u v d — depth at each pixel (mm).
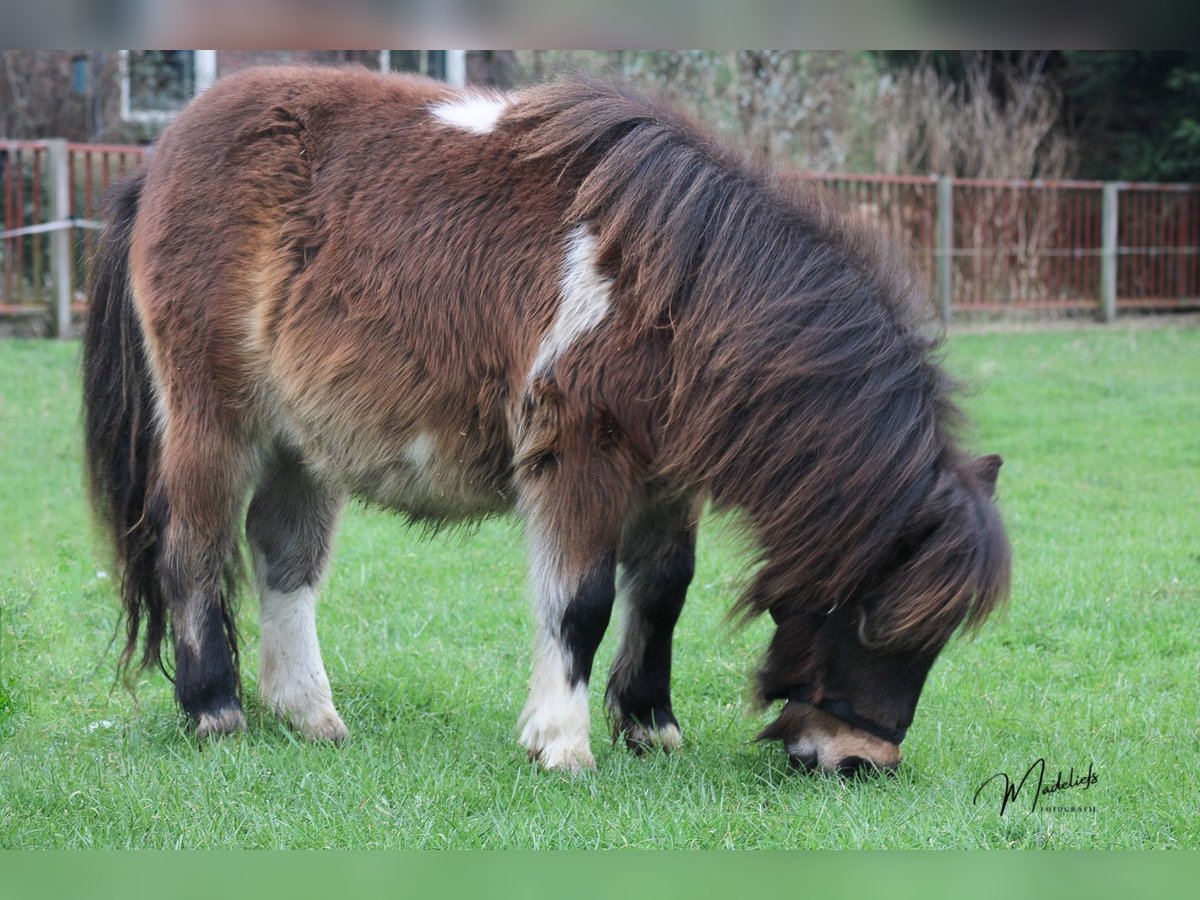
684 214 3939
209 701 4441
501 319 4066
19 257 12211
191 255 4422
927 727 4652
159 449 4613
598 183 3998
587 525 3949
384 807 3779
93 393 4789
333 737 4543
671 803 3801
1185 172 18031
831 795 3777
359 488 4469
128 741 4426
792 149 17844
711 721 4773
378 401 4207
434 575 6543
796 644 3912
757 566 3992
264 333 4355
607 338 3906
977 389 4086
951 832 3592
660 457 3941
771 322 3850
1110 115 18781
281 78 4570
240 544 4617
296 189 4359
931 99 17625
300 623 4746
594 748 4402
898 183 15141
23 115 15289
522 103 4320
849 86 18406
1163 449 9625
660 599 4348
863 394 3777
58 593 6035
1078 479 8805
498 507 4359
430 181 4219
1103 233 16578
